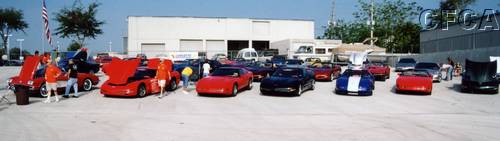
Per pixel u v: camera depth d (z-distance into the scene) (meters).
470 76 18.91
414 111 13.40
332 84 22.77
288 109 13.62
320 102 15.44
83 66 19.55
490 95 18.34
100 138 9.02
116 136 9.23
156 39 61.38
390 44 63.66
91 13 49.50
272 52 47.78
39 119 11.39
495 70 18.80
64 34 48.47
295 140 8.87
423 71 19.48
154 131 9.80
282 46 54.62
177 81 19.36
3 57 51.03
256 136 9.27
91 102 14.95
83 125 10.53
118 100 15.53
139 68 18.03
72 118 11.58
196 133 9.58
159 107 13.86
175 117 11.86
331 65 26.25
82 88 18.19
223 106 14.20
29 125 10.50
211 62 24.75
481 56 31.33
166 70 16.53
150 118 11.66
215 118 11.73
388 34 63.97
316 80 24.91
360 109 13.73
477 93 19.12
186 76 18.20
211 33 62.91
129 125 10.55
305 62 33.28
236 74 17.98
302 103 15.12
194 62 26.02
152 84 17.14
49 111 12.83
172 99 15.93
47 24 24.83
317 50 50.28
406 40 62.28
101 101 15.22
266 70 23.48
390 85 22.50
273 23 64.75
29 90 15.32
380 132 9.78
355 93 17.30
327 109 13.67
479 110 13.80
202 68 23.78
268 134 9.49
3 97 15.24
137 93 16.12
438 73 24.41
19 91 14.10
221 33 63.16
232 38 63.47
